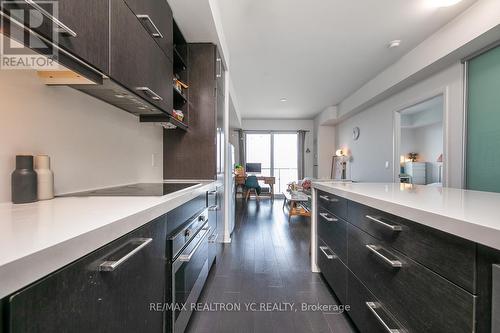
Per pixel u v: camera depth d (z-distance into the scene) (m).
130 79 1.24
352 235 1.47
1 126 0.94
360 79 4.62
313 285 2.07
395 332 1.00
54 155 1.19
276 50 3.44
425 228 0.82
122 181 1.82
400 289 0.97
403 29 2.89
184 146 2.74
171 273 1.14
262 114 7.84
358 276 1.38
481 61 2.66
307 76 4.45
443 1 2.39
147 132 2.28
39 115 1.10
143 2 1.39
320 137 7.74
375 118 5.06
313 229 2.37
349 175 6.41
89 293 0.59
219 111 3.00
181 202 1.32
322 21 2.73
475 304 0.63
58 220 0.69
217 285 2.07
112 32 1.07
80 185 1.37
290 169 8.75
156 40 1.59
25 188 0.97
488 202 1.00
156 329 1.01
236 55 3.61
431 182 7.11
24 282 0.43
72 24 0.81
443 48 2.84
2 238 0.52
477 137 2.70
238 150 8.52
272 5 2.46
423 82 3.56
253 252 2.89
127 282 0.77
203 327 1.53
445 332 0.73
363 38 3.10
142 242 0.87
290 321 1.59
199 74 2.77
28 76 1.04
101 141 1.55
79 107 1.35
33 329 0.44
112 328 0.69
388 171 4.59
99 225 0.64
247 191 7.44
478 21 2.41
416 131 7.76
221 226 3.16
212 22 2.34
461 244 0.67
